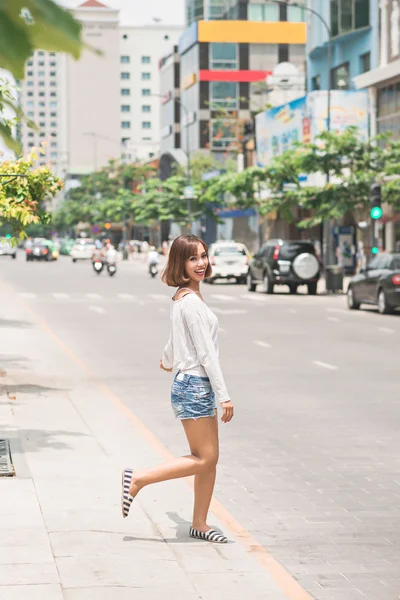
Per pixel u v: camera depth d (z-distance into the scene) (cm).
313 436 1143
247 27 11631
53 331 2566
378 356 2033
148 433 1123
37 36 152
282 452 1050
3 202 1856
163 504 779
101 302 3825
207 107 11700
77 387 1523
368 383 1616
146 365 1845
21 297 4134
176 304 678
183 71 12425
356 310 3550
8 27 150
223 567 613
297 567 647
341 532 738
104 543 652
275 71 8369
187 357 674
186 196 8669
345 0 6072
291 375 1716
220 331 2647
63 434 1093
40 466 905
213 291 4894
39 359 1909
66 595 540
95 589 553
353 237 6150
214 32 11594
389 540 717
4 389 1482
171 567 607
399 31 5372
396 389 1545
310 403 1399
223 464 989
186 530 700
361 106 5794
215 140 11681
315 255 4559
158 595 548
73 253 9738
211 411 678
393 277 3275
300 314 3316
